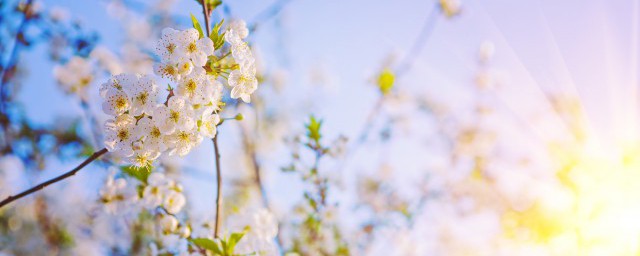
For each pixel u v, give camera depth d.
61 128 4.74
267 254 3.40
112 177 3.45
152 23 5.92
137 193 3.41
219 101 2.39
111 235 5.21
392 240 6.08
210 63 2.32
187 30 2.22
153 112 2.18
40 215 5.97
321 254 5.03
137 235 4.38
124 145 2.16
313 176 4.32
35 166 4.64
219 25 2.35
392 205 6.66
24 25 4.42
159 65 2.20
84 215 5.74
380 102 5.07
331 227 5.08
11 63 4.40
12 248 6.64
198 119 2.24
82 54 4.87
